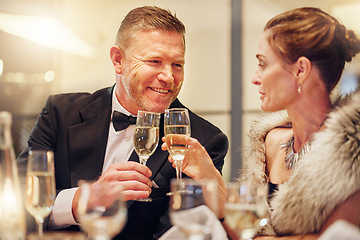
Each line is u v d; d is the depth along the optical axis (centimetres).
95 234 105
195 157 176
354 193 136
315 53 151
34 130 226
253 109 469
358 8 423
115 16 494
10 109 473
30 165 121
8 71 482
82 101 228
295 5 452
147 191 178
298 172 144
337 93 156
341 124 140
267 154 176
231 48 475
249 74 472
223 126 475
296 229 144
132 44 206
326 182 137
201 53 482
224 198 166
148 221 204
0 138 115
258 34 470
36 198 120
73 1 494
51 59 487
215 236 121
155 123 181
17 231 113
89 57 493
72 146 215
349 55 155
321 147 141
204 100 481
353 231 98
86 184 107
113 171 180
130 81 207
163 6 488
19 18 479
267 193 160
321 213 139
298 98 155
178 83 208
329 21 154
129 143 219
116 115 218
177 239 135
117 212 105
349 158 136
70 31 489
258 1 467
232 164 461
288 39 152
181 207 111
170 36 204
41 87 484
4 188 114
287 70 154
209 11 478
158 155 213
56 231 192
